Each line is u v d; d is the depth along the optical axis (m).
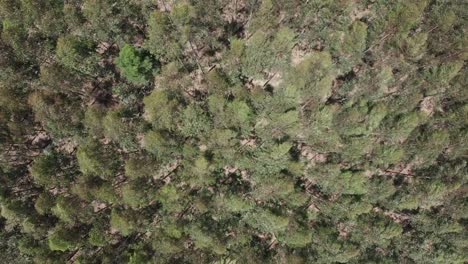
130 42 46.38
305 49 48.81
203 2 44.72
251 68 44.97
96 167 41.03
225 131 41.38
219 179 45.88
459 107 46.41
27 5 40.38
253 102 43.66
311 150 47.62
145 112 47.59
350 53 45.22
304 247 44.94
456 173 45.75
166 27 41.50
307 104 43.56
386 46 45.66
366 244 45.62
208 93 46.00
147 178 43.25
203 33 46.44
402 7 42.41
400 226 44.66
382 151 44.12
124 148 44.78
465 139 44.56
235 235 44.31
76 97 46.00
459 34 44.75
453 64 43.25
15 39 40.94
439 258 45.81
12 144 44.28
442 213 46.91
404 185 47.91
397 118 44.41
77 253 44.91
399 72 47.16
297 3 44.34
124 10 44.44
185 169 43.41
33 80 43.91
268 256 45.34
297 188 44.62
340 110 44.12
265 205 43.84
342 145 44.22
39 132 47.44
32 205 44.06
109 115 41.31
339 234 45.94
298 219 43.97
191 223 42.91
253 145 45.22
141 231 44.47
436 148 44.53
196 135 43.50
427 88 46.22
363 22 45.91
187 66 47.16
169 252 41.38
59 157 45.97
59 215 41.31
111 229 45.53
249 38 47.69
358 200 44.09
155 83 47.31
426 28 45.75
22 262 43.19
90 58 43.50
